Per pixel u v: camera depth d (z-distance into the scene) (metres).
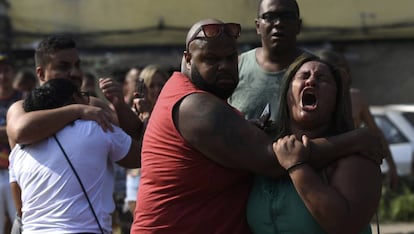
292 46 7.12
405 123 17.88
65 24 26.22
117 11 26.27
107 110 7.09
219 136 4.82
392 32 26.22
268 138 4.89
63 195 6.03
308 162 4.67
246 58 7.29
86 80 13.62
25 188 6.18
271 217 4.87
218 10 26.05
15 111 6.38
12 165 6.42
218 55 4.95
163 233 5.07
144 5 26.28
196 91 4.98
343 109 4.89
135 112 7.60
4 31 25.67
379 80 26.38
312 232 4.72
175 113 4.96
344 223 4.53
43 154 6.10
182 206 5.02
